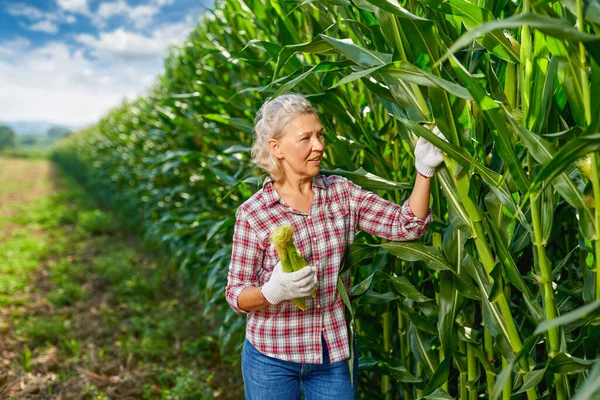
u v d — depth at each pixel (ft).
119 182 28.91
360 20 5.03
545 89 3.64
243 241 5.16
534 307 4.11
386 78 4.31
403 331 6.23
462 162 4.03
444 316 4.87
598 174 3.40
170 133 14.23
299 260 4.59
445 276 4.92
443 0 3.85
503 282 4.24
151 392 10.35
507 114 3.57
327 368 5.28
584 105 3.32
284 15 6.42
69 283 17.34
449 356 4.91
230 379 10.70
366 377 7.35
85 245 25.03
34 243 25.12
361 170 5.26
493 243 4.17
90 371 11.12
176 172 13.89
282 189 5.16
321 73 6.48
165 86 16.34
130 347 12.11
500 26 2.73
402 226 4.93
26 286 18.26
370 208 5.18
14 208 40.16
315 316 5.10
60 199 43.78
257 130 5.12
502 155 3.77
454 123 4.07
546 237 3.78
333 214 5.13
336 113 5.69
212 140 10.24
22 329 13.38
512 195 4.28
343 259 5.29
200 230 11.96
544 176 3.19
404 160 5.99
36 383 10.45
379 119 6.23
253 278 5.21
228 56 9.04
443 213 5.23
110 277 18.20
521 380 4.51
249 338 5.34
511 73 4.15
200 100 9.91
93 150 41.88
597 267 3.56
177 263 17.80
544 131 3.94
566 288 4.77
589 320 3.83
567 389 4.13
